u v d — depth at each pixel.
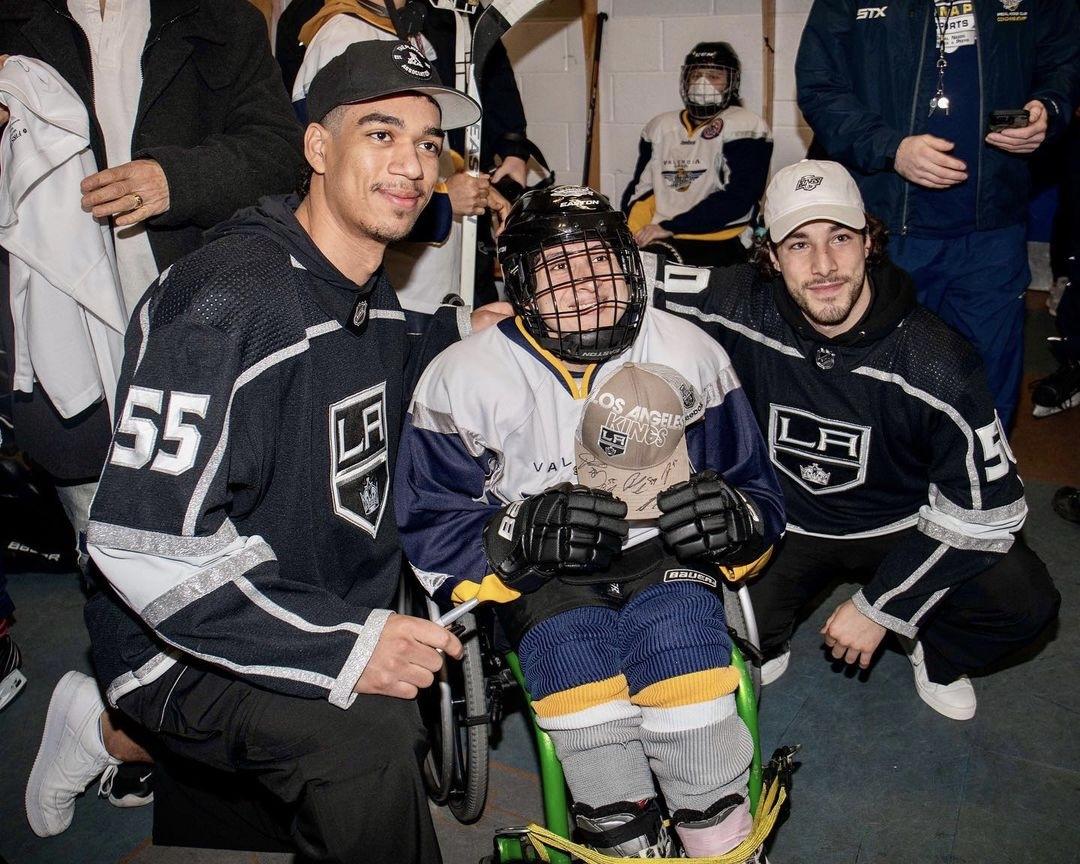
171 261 2.19
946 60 2.88
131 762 2.32
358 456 1.86
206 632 1.57
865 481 2.32
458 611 1.81
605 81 5.08
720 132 4.41
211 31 2.18
